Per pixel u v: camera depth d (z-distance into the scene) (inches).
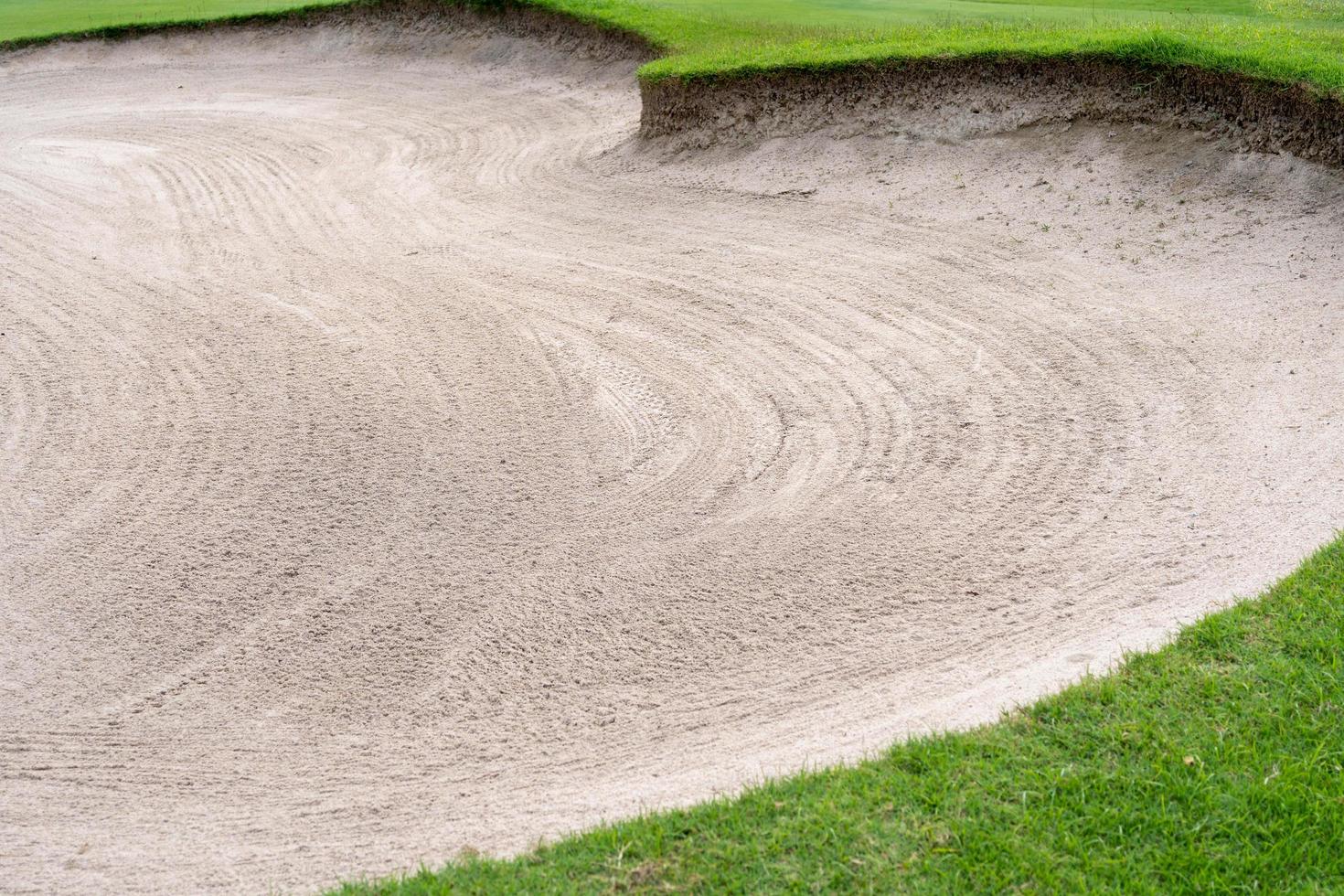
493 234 650.8
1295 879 187.2
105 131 922.7
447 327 526.3
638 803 233.8
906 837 199.8
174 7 1211.9
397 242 648.4
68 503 398.0
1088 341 450.0
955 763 218.5
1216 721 222.8
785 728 263.1
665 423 430.3
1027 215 566.6
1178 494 346.3
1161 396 404.2
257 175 791.1
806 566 334.6
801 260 566.6
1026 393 419.8
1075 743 220.8
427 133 861.2
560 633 316.2
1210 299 465.4
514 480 398.0
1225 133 548.4
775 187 659.4
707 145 718.5
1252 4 789.2
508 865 206.5
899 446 396.5
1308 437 363.3
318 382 477.7
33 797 266.8
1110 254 517.3
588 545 357.1
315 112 941.8
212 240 666.8
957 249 550.9
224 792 264.7
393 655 313.3
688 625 313.4
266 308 559.8
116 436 442.3
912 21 811.4
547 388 463.2
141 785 269.1
